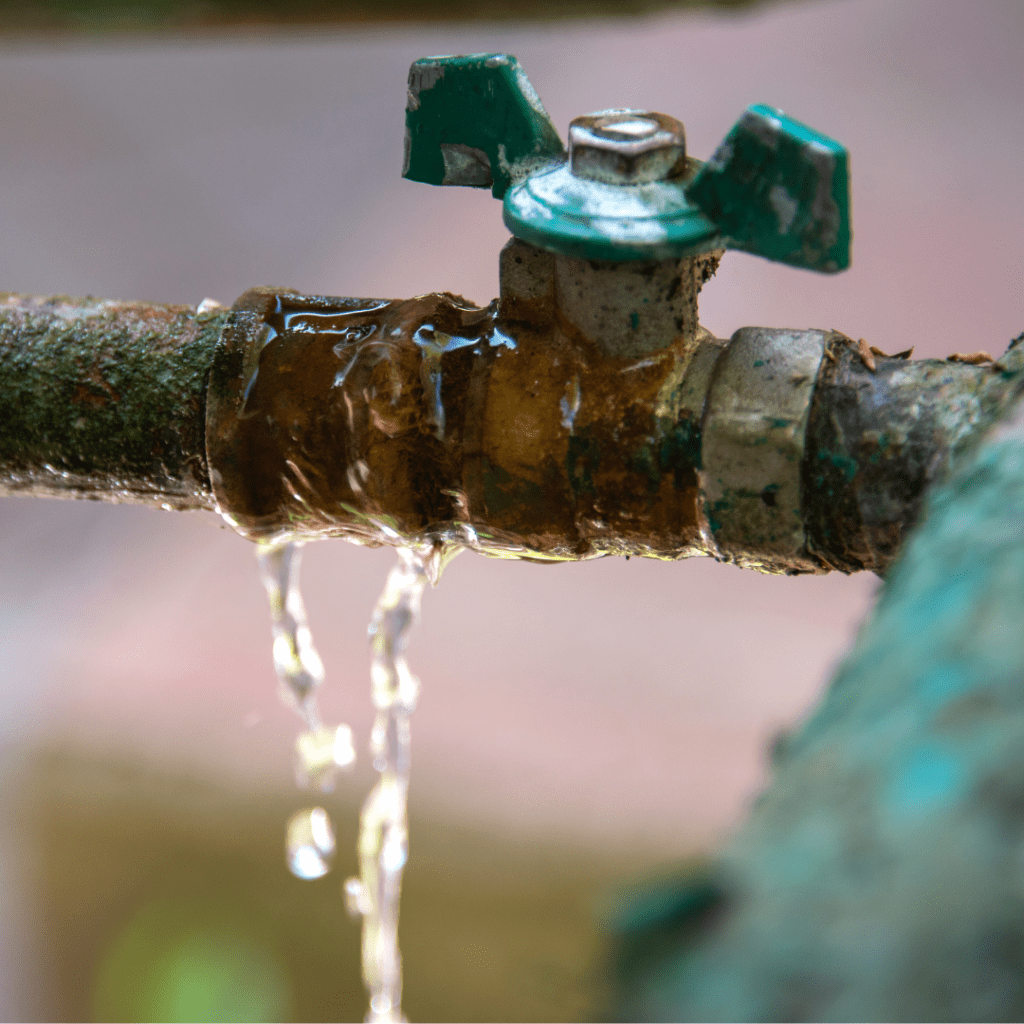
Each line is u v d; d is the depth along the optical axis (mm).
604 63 4484
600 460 986
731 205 977
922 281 3602
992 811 634
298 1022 2260
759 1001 577
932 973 575
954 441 975
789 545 984
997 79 4195
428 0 1113
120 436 999
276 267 4035
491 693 2674
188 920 2377
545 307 990
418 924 2297
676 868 675
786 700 2604
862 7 4562
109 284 3998
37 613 2984
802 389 980
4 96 4641
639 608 2891
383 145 4473
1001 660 739
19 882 2434
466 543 999
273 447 996
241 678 2752
